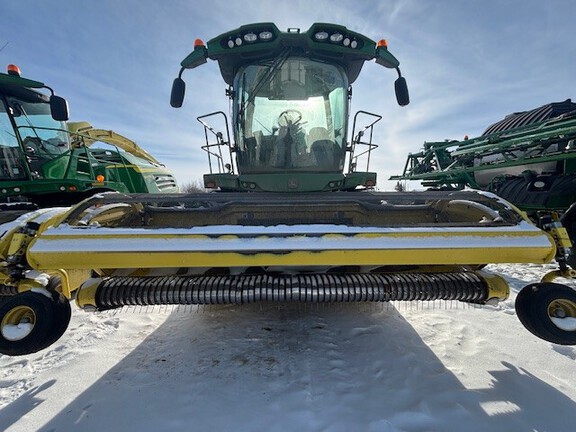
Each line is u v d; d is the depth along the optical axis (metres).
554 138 4.91
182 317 3.36
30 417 1.97
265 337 2.91
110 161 6.96
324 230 1.97
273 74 3.50
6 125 5.04
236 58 3.57
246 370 2.42
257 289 2.04
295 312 3.42
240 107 3.58
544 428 1.86
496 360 2.54
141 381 2.30
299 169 3.58
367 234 1.95
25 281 1.85
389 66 3.75
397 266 2.50
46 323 1.70
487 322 3.20
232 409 2.02
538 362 2.50
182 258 1.86
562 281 4.56
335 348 2.71
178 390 2.20
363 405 2.04
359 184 3.32
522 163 5.34
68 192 5.40
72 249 1.85
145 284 2.10
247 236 1.93
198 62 3.63
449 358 2.56
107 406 2.06
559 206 4.62
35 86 5.02
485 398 2.10
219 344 2.79
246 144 3.58
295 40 3.38
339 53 3.51
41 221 2.12
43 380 2.33
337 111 3.62
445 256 1.92
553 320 1.84
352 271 2.44
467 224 2.09
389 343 2.78
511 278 4.70
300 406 2.03
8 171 5.07
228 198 2.49
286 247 1.88
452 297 2.12
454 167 7.79
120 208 2.86
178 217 3.32
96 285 2.10
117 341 2.88
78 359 2.59
